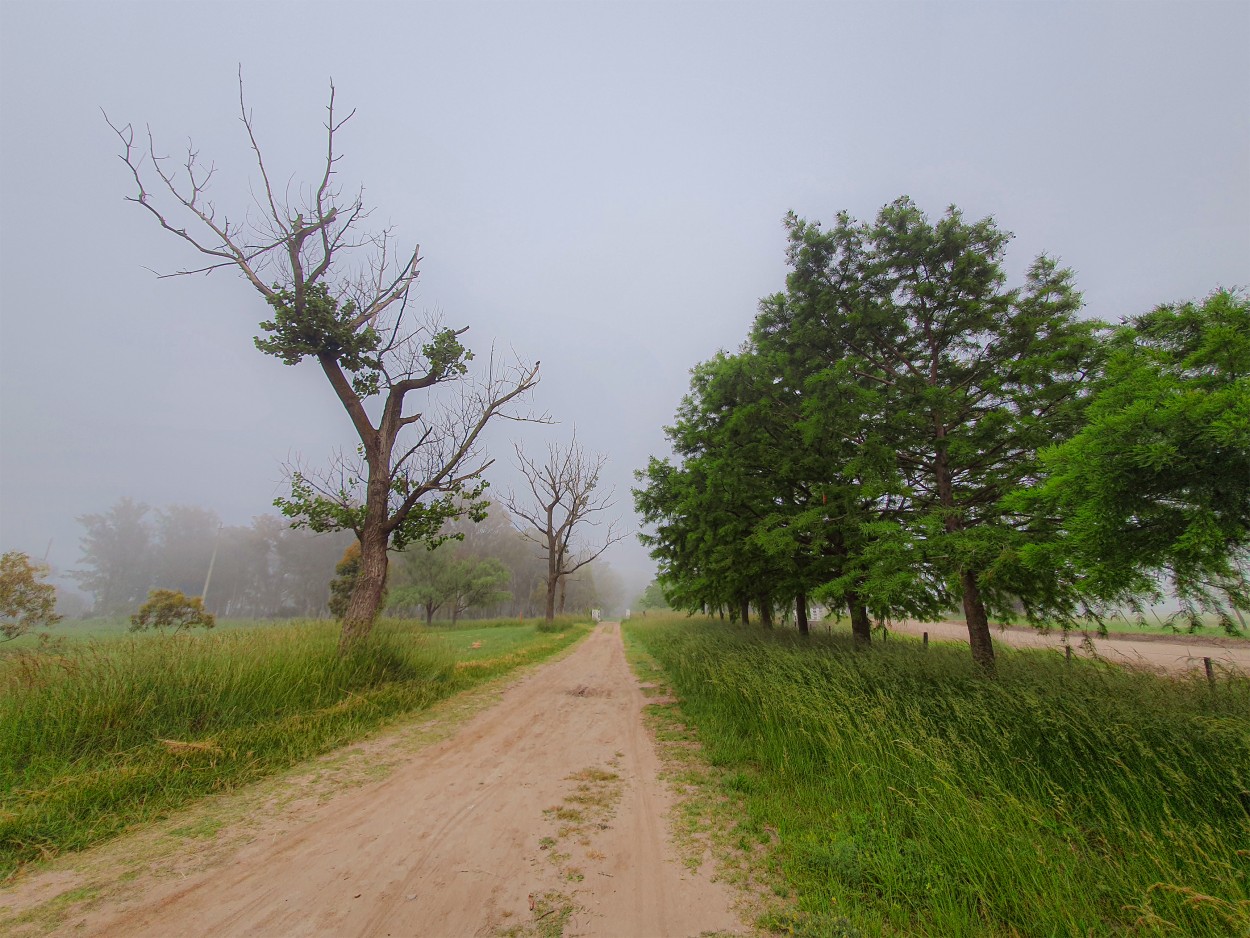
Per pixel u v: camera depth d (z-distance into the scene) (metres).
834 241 10.04
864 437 9.71
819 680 7.71
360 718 8.09
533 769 6.28
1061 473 4.64
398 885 3.62
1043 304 8.89
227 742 6.21
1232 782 4.09
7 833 4.08
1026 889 3.22
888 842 3.99
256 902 3.37
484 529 76.62
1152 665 8.05
